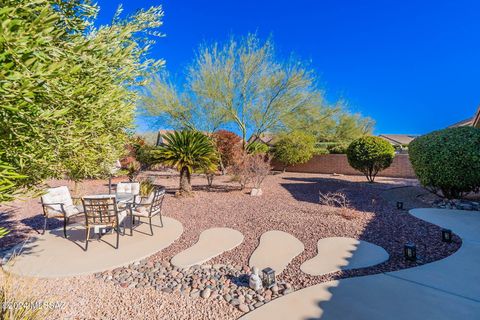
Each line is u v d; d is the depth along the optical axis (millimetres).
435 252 4188
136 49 3068
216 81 14516
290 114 15047
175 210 7680
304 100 14859
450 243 4527
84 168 2832
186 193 9641
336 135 20875
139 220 6582
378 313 2711
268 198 9414
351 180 14516
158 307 2988
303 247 4633
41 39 1660
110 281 3594
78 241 5078
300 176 17016
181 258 4285
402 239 4789
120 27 2879
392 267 3732
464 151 7137
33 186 2264
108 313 2871
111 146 3164
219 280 3576
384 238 4871
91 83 2293
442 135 7613
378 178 15250
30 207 8258
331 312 2760
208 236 5359
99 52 2361
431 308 2770
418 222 5801
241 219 6590
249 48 14328
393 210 6977
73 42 2260
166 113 15227
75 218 6555
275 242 4902
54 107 1977
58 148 2123
